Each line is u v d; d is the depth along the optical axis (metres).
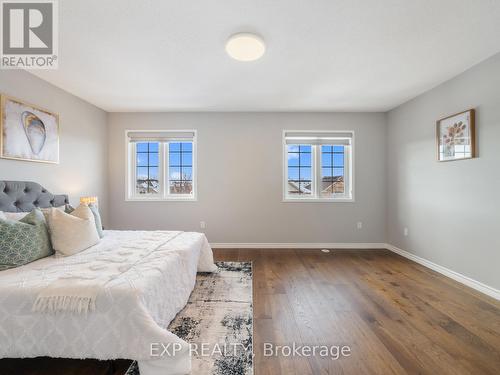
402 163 3.63
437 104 2.96
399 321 1.89
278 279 2.71
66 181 3.09
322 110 3.92
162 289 1.58
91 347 1.23
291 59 2.32
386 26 1.84
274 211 4.03
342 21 1.78
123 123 3.99
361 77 2.72
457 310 2.05
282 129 4.00
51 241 1.90
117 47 2.11
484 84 2.36
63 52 2.18
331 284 2.58
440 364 1.43
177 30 1.88
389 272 2.94
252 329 1.77
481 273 2.41
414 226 3.39
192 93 3.19
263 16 1.73
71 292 1.25
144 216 4.03
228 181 4.01
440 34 1.94
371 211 4.04
